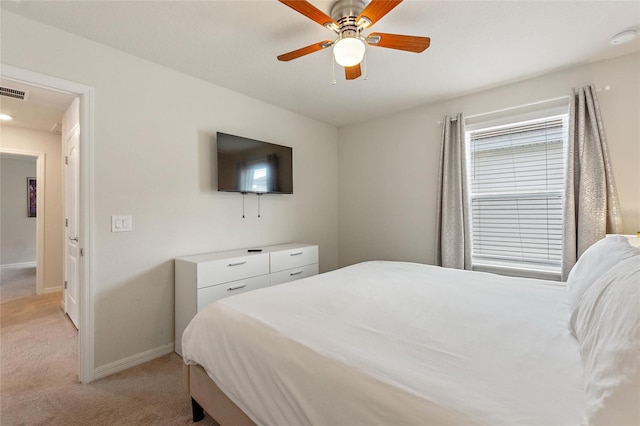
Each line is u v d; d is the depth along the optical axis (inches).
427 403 30.3
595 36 79.6
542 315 55.4
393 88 113.3
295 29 76.7
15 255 242.2
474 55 89.4
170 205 97.7
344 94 119.5
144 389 75.1
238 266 99.1
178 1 66.2
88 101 80.5
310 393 37.7
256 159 120.6
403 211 138.9
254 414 44.6
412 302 63.5
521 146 110.8
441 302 63.5
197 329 58.7
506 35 79.3
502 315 55.6
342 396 34.9
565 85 98.8
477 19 72.7
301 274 122.6
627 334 26.3
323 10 68.8
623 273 36.4
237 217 118.6
